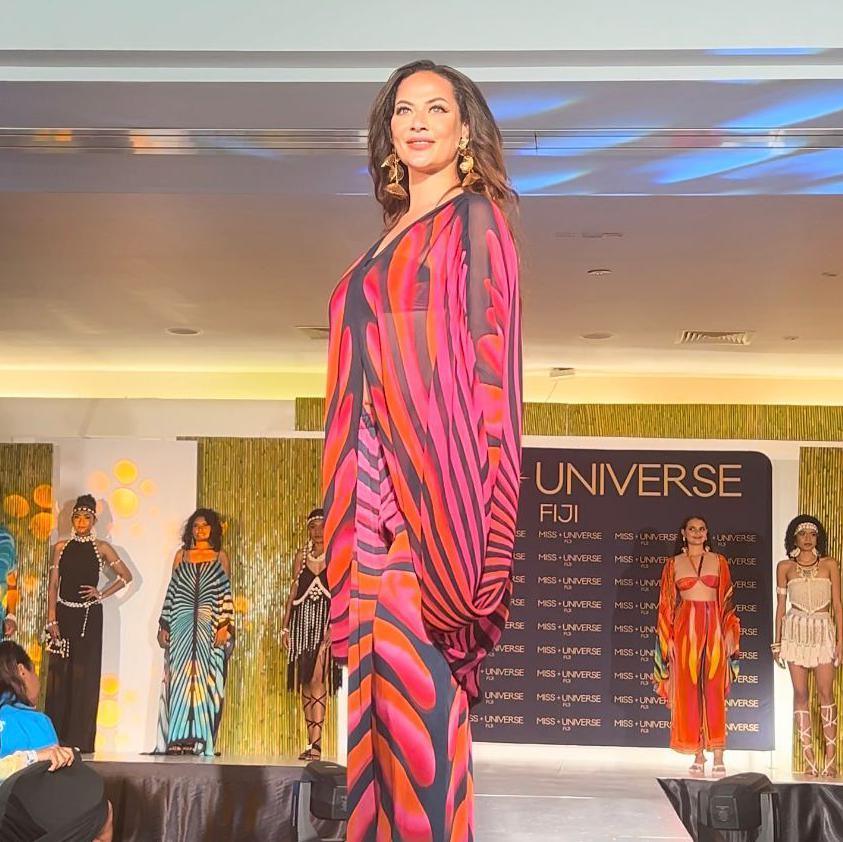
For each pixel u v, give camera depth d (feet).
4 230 17.80
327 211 16.29
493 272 3.22
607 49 10.95
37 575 29.73
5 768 16.74
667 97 11.75
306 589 28.91
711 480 30.53
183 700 28.89
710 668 28.17
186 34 11.08
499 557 3.19
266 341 27.43
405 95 3.48
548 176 13.82
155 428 30.45
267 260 19.48
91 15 11.12
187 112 12.35
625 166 13.55
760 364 30.01
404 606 3.30
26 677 18.66
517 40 10.96
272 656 29.76
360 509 3.40
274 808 26.91
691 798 26.03
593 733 30.19
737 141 12.63
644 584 30.50
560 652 30.50
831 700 28.60
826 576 28.94
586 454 30.91
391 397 3.29
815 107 11.99
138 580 29.66
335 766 22.16
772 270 19.63
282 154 13.26
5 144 13.25
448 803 3.29
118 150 13.20
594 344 27.32
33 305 23.58
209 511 29.55
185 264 19.90
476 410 3.14
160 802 26.99
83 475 30.01
